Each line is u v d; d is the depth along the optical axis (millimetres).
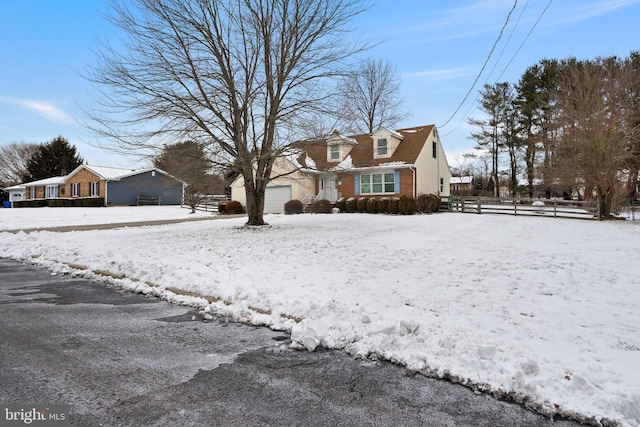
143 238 11617
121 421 2387
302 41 13117
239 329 4184
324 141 13312
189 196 26531
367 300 4840
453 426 2396
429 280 5914
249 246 9656
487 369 3029
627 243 9695
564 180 22172
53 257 8359
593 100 19312
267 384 2932
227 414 2500
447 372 3053
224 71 12469
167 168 13578
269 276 6195
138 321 4422
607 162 18562
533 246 9234
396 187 22906
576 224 15375
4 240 11211
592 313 4395
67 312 4754
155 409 2545
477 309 4527
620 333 3791
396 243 9828
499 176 38906
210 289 5434
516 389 2760
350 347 3602
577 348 3422
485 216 19109
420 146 23328
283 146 13344
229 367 3225
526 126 34562
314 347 3602
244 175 14336
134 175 34938
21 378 2957
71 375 3023
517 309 4531
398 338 3613
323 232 12438
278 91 13039
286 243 10070
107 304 5129
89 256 8055
